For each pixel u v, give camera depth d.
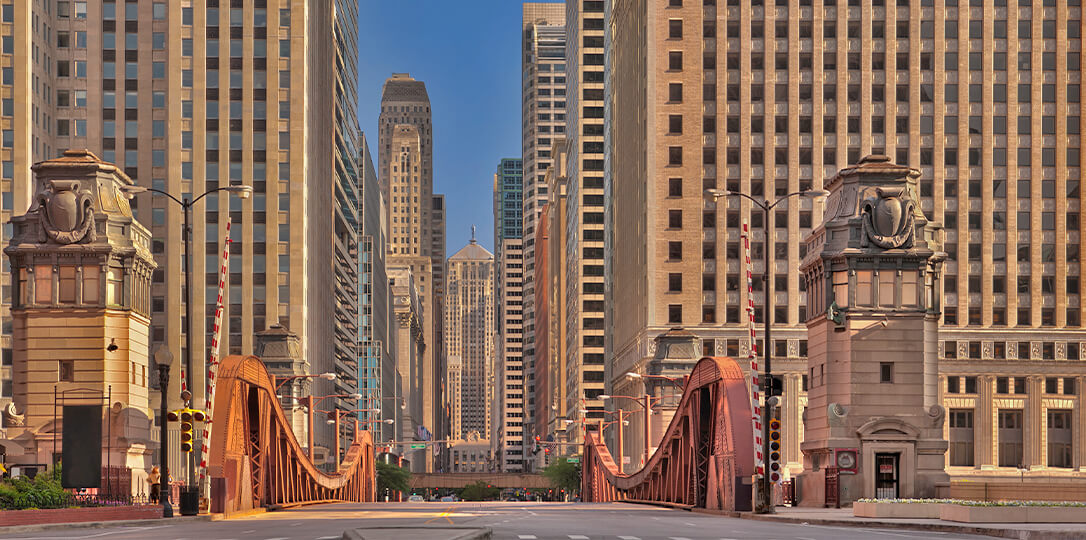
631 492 92.19
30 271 63.34
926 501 46.94
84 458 56.72
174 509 52.53
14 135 137.88
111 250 63.53
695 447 62.94
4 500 40.41
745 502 52.59
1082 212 146.75
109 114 149.00
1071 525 37.72
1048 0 149.00
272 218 146.62
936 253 65.19
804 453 65.94
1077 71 148.38
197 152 147.38
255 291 145.50
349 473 103.31
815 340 65.12
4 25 138.88
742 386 55.28
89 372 62.62
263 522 44.59
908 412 61.81
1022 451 142.88
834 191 66.19
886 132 149.00
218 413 54.50
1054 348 144.25
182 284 145.00
